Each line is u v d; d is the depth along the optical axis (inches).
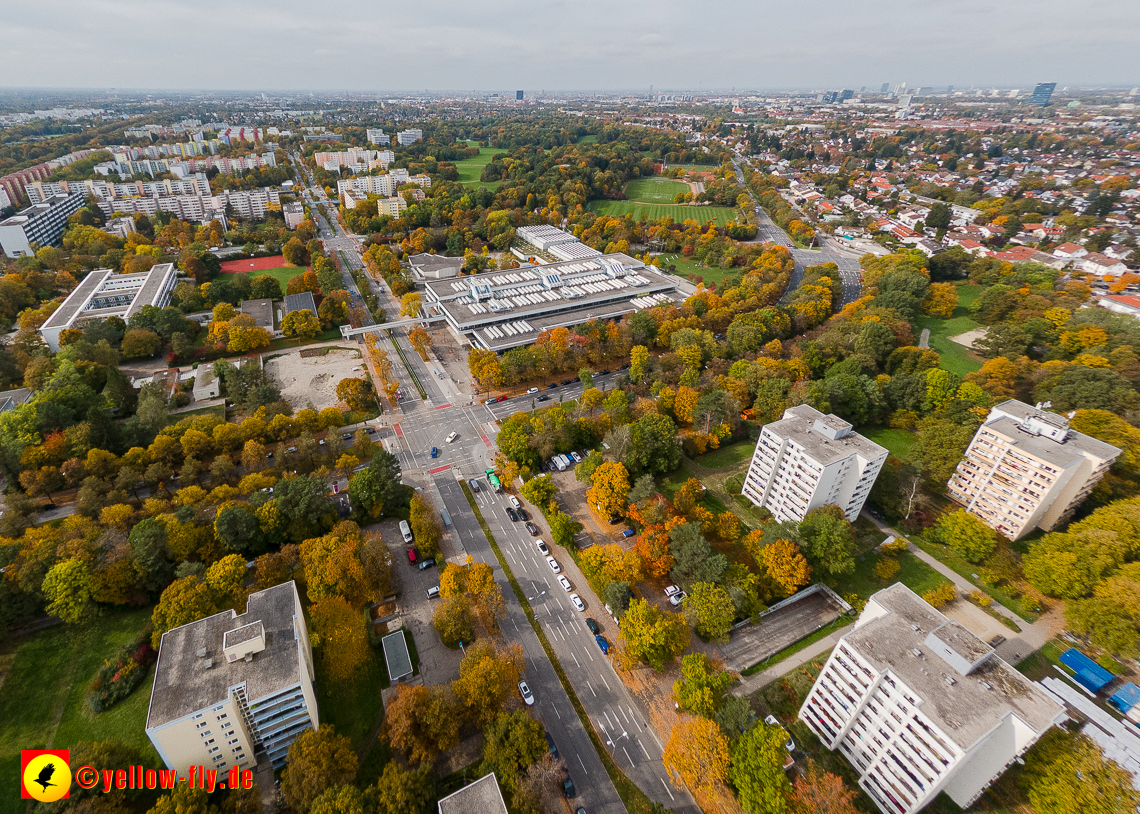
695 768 3806.6
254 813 3567.9
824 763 4185.5
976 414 7337.6
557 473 7219.5
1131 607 4746.6
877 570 5718.5
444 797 3553.2
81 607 4849.9
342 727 4362.7
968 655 3777.1
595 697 4640.8
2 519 5738.2
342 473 6801.2
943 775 3462.1
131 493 6446.9
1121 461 6574.8
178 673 3821.4
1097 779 3651.6
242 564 5191.9
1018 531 6136.8
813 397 7819.9
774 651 5032.0
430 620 5270.7
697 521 5979.3
